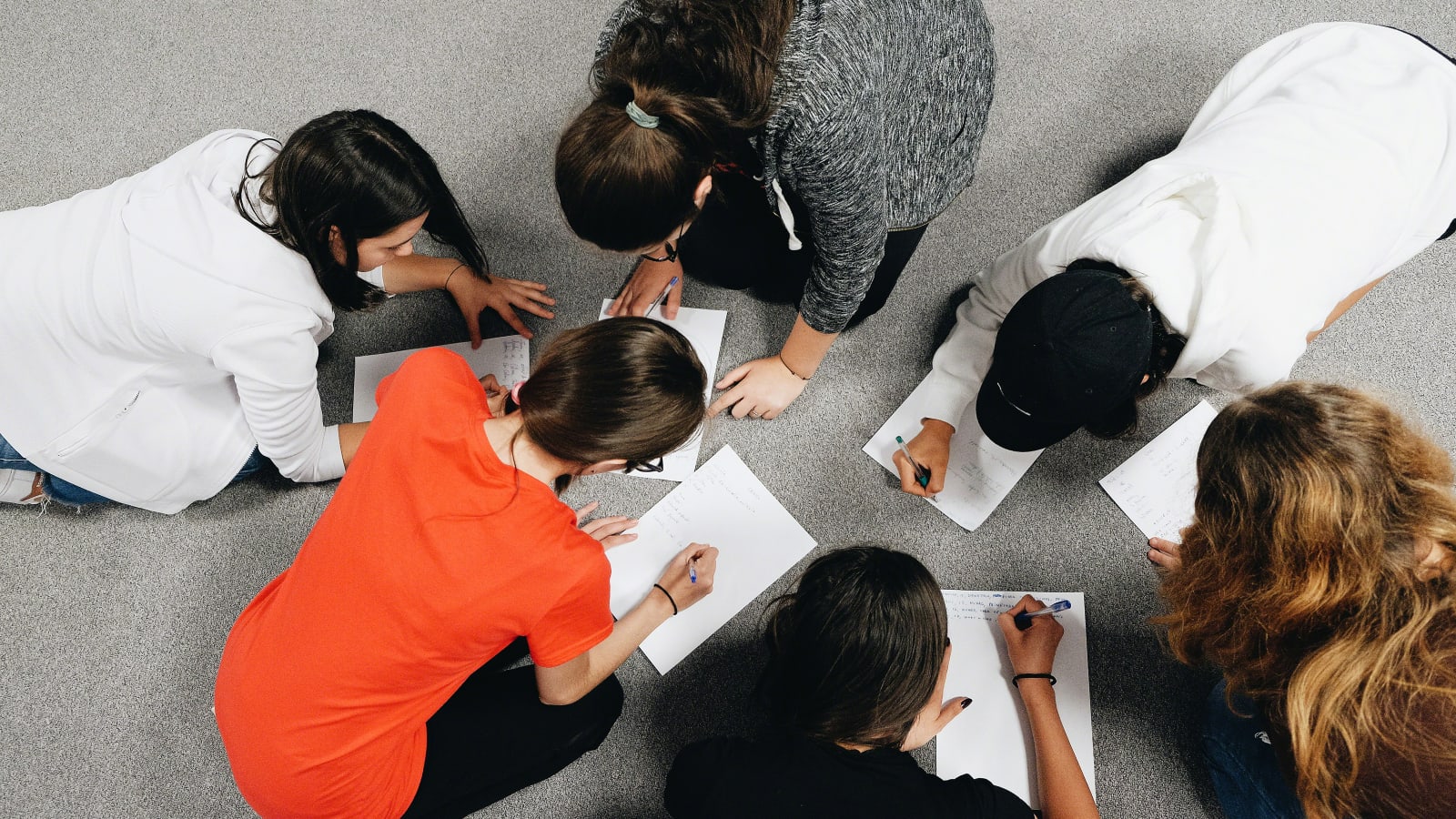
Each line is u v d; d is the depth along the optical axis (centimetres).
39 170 172
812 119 89
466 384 102
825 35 88
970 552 144
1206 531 100
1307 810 99
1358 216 106
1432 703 85
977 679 136
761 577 142
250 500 151
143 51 178
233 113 174
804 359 140
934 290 157
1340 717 90
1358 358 151
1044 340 98
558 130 169
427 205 109
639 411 84
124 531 150
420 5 178
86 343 113
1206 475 99
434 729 123
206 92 175
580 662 110
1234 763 122
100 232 109
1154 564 142
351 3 179
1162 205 108
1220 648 104
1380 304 153
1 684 145
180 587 148
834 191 99
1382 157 109
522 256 162
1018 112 166
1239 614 98
